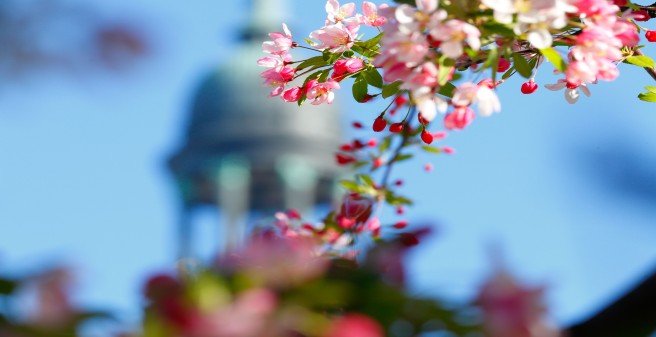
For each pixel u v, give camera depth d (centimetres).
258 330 84
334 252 115
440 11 155
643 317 95
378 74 178
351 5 181
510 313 85
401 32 155
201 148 1702
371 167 196
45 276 80
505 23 155
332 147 1720
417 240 106
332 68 180
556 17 156
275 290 89
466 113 158
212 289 86
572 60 162
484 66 155
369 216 174
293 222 171
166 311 82
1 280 80
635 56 178
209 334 82
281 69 180
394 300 90
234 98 1739
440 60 156
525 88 176
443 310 88
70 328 80
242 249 93
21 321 80
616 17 164
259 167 1697
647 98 177
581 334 97
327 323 86
